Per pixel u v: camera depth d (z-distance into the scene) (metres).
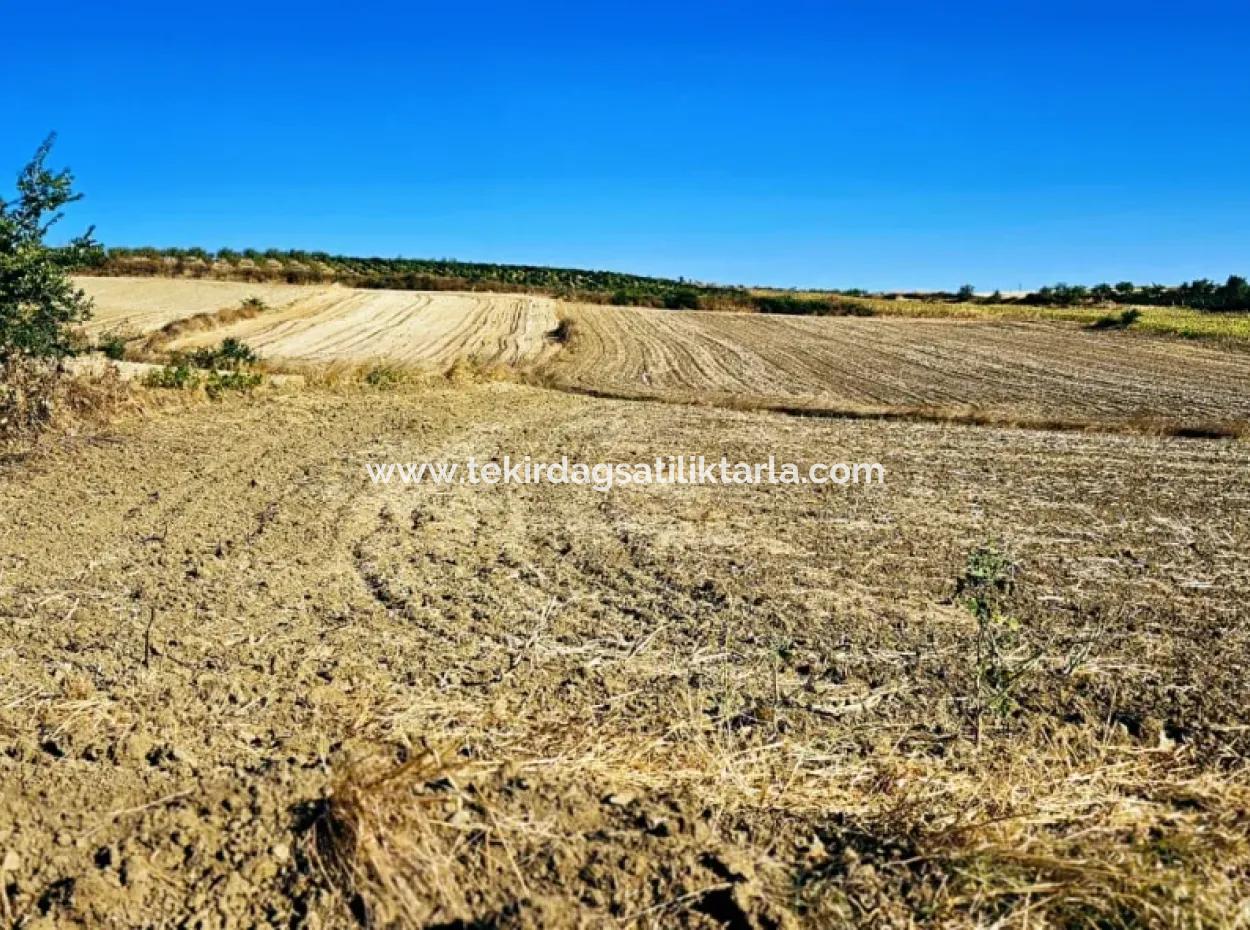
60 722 4.72
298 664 5.52
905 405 20.45
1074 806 4.12
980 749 4.67
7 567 7.27
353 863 3.53
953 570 7.59
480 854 3.68
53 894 3.45
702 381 26.08
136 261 56.50
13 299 12.77
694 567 7.61
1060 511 9.87
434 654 5.74
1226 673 5.59
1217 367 28.27
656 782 4.30
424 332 38.09
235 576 7.18
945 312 55.19
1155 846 3.75
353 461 12.17
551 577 7.33
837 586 7.14
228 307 41.97
